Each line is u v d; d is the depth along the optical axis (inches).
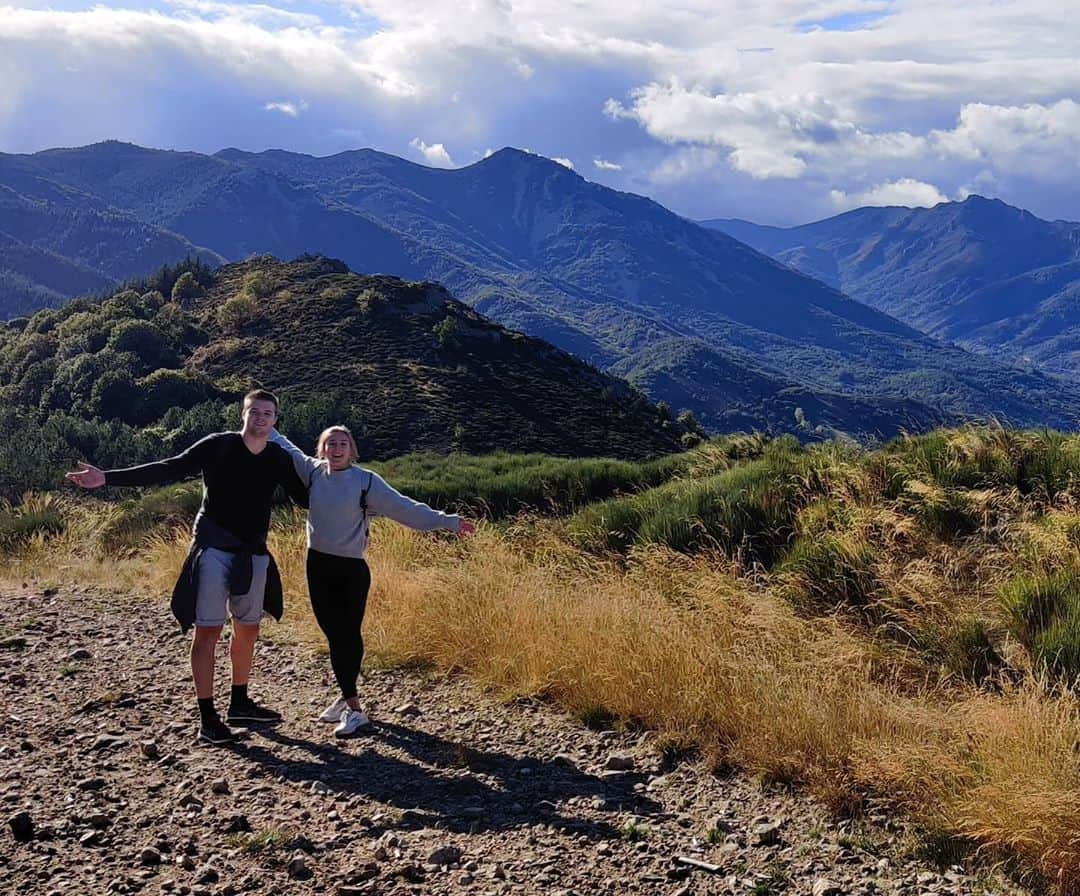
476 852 147.9
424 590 288.8
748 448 466.6
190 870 138.9
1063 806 140.6
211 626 196.9
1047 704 170.7
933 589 246.5
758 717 189.5
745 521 330.3
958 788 158.6
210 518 202.2
